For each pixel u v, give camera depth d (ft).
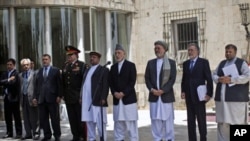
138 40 64.69
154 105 30.66
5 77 39.88
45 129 37.01
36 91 37.47
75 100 35.24
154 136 31.07
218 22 58.65
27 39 57.26
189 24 61.31
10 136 39.99
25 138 38.52
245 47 56.59
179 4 61.57
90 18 59.11
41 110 36.83
